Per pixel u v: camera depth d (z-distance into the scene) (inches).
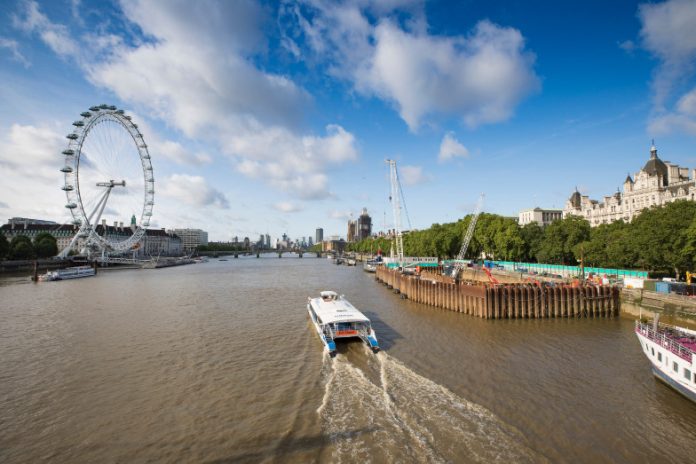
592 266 3334.2
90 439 836.6
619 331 1776.6
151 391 1091.9
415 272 3727.9
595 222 6161.4
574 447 786.8
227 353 1443.2
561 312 2110.0
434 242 5408.5
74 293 3272.6
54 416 945.5
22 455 779.4
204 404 999.6
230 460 745.0
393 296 3068.4
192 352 1460.4
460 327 1861.5
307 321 2023.9
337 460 728.3
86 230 6614.2
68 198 6122.1
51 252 6727.4
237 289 3558.1
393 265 4505.4
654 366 1167.0
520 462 723.4
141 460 754.2
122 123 6589.6
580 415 928.3
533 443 794.8
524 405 974.4
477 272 3843.5
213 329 1835.6
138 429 875.4
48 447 807.7
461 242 5260.8
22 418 937.5
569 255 3818.9
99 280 4584.2
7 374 1236.5
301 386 1107.3
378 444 779.4
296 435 826.2
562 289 2118.6
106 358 1392.7
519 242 4338.1
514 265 4087.1
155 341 1619.1
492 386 1095.6
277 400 1013.2
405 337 1657.2
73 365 1318.9
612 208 5777.6
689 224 2429.9
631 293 2175.2
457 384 1106.1
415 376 1165.7
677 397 1040.2
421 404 967.6
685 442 818.2
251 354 1427.2
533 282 2437.3
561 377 1174.3
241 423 890.1
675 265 2442.2
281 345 1546.5
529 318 2081.7
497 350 1456.7
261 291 3393.2
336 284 4047.7
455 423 869.2
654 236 2532.0
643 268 2935.5
